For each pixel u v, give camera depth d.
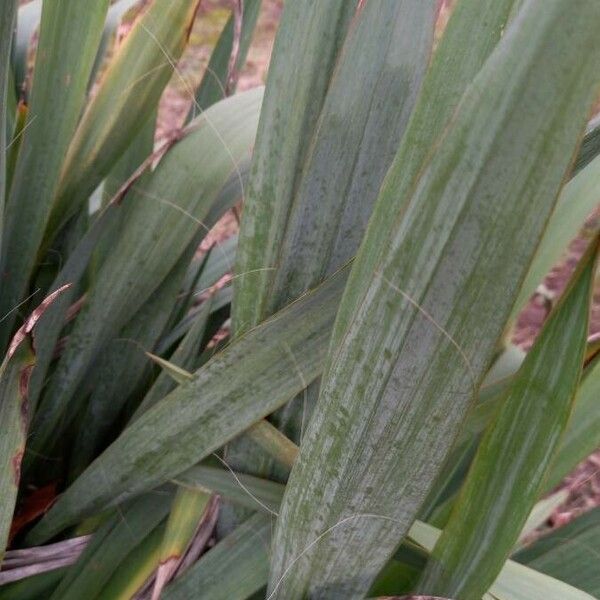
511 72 0.25
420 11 0.39
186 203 0.55
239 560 0.49
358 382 0.33
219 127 0.57
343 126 0.41
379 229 0.33
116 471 0.50
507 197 0.27
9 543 0.62
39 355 0.58
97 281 0.57
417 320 0.30
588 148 0.39
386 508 0.37
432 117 0.32
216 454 0.52
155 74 0.61
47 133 0.54
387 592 0.55
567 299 0.36
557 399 0.37
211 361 0.44
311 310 0.42
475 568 0.41
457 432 0.34
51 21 0.52
